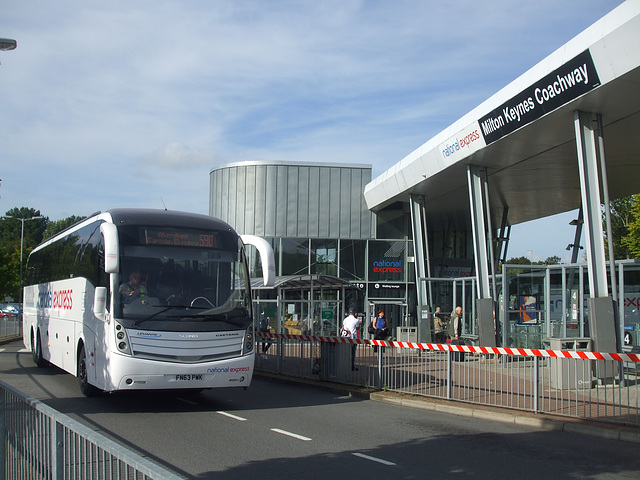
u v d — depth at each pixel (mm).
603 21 13469
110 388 11078
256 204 32938
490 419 11711
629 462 8359
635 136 18906
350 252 33062
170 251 11945
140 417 11219
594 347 15227
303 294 31203
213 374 11438
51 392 14125
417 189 27312
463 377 13172
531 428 10852
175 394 14555
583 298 19125
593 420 10852
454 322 24141
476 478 7359
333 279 23844
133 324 11148
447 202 30500
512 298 20359
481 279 22312
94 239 13234
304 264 32719
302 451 8617
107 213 12594
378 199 31156
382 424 10984
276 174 33000
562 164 22453
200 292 11859
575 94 15219
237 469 7562
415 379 14273
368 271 32906
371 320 32469
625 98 15234
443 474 7496
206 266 12086
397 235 33406
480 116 19297
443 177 24797
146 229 11992
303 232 32906
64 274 16172
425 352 14125
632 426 10359
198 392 14836
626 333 17844
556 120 17094
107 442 3730
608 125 17656
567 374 12445
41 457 4988
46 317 18516
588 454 8812
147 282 11578
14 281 64625
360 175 33438
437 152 23031
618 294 18219
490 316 21719
